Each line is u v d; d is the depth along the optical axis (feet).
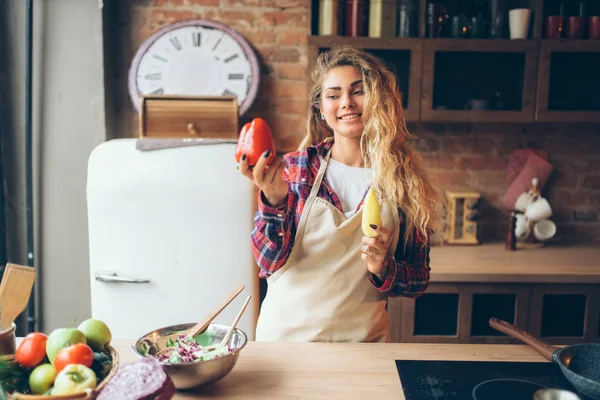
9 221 9.02
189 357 3.52
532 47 8.54
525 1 8.95
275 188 4.04
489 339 8.19
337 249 4.83
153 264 7.20
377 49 8.84
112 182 7.11
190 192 7.11
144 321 7.28
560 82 9.41
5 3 8.55
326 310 4.81
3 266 8.95
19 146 8.86
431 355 4.10
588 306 8.10
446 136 9.85
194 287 7.24
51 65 8.66
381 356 4.08
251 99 9.21
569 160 9.89
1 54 8.65
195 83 9.22
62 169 8.84
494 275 7.94
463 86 9.43
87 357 2.98
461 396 3.42
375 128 4.91
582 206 9.98
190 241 7.18
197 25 9.17
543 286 8.06
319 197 4.92
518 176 9.76
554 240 9.99
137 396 2.68
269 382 3.61
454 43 8.55
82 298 9.06
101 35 8.59
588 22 8.79
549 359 4.00
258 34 9.39
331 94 4.99
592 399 3.33
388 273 4.68
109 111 9.04
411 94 8.63
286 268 4.91
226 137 8.50
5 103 8.75
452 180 9.94
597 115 8.61
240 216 7.18
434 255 8.85
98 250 7.20
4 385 3.01
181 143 7.14
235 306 7.29
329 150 5.26
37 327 9.13
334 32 8.55
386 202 4.95
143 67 9.16
